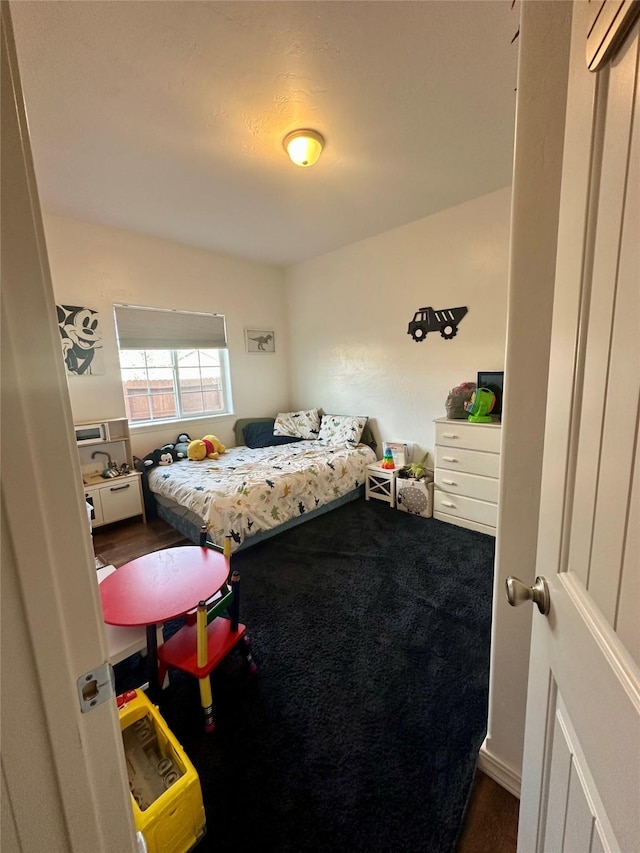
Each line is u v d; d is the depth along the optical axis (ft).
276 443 12.92
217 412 13.24
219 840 3.20
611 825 1.27
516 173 2.71
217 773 3.72
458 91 5.28
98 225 9.79
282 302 14.43
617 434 1.32
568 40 2.36
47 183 7.47
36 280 1.16
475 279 9.34
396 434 11.79
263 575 7.35
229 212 9.16
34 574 1.18
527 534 3.07
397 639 5.51
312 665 5.06
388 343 11.51
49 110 5.37
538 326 2.78
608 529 1.38
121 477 9.80
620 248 1.31
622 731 1.22
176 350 12.02
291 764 3.79
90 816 1.39
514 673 3.34
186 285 11.68
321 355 13.58
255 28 4.20
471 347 9.71
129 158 6.69
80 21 4.00
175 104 5.37
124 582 4.83
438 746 3.92
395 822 3.27
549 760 2.04
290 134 6.12
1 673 1.14
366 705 4.43
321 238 11.28
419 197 8.74
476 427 8.65
